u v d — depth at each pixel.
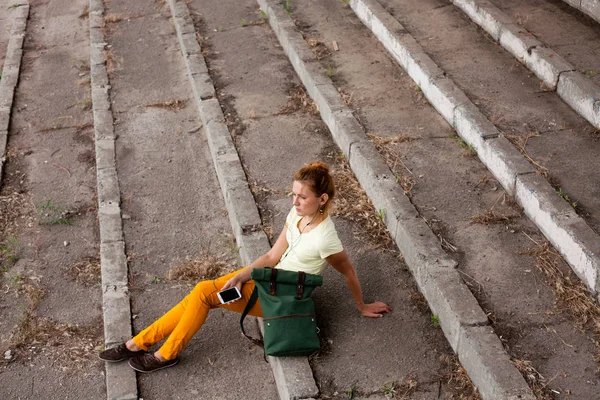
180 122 7.30
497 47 7.14
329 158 6.19
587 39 6.85
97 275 5.50
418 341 4.40
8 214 6.23
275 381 4.45
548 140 5.62
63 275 5.52
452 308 4.25
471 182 5.45
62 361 4.76
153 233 5.80
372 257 5.05
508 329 4.18
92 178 6.70
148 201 6.18
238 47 8.28
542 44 6.68
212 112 6.93
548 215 4.76
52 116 7.79
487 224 5.00
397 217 5.02
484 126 5.71
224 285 4.39
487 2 7.62
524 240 4.84
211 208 6.06
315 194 4.14
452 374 4.17
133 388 4.43
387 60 7.38
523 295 4.40
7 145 7.29
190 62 7.88
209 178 6.43
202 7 9.36
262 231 5.36
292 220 4.43
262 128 6.70
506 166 5.26
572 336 4.12
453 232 4.95
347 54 7.54
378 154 5.75
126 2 10.29
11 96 8.16
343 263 4.31
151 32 9.30
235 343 4.75
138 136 7.11
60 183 6.64
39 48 9.45
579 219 4.64
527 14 7.42
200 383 4.48
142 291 5.21
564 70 6.19
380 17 7.75
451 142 5.95
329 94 6.72
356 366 4.27
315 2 8.83
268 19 8.84
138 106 7.63
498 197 5.27
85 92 8.22
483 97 6.25
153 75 8.25
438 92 6.32
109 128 7.20
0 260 5.68
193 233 5.78
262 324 4.73
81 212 6.23
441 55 7.02
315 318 4.44
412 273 4.86
